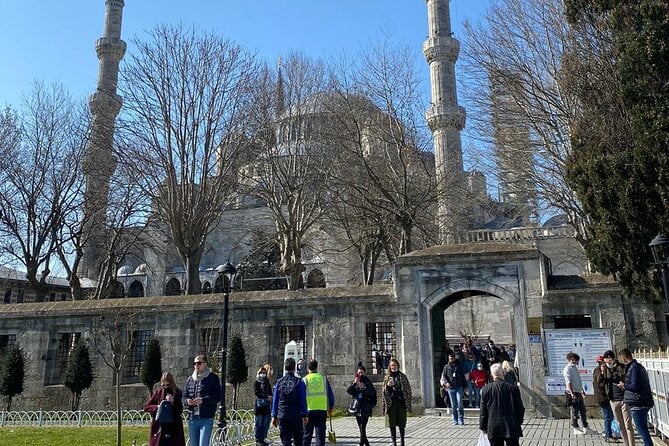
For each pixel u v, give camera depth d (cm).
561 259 4522
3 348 2475
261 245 4738
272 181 3600
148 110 3081
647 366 1419
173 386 983
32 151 3531
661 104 1598
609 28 1906
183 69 3128
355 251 4312
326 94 3381
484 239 4462
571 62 2089
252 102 3325
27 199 3503
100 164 3388
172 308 2295
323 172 3262
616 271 1766
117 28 6600
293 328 2230
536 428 1616
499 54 2541
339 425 1802
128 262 6856
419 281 2062
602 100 1931
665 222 1577
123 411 2102
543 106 2461
